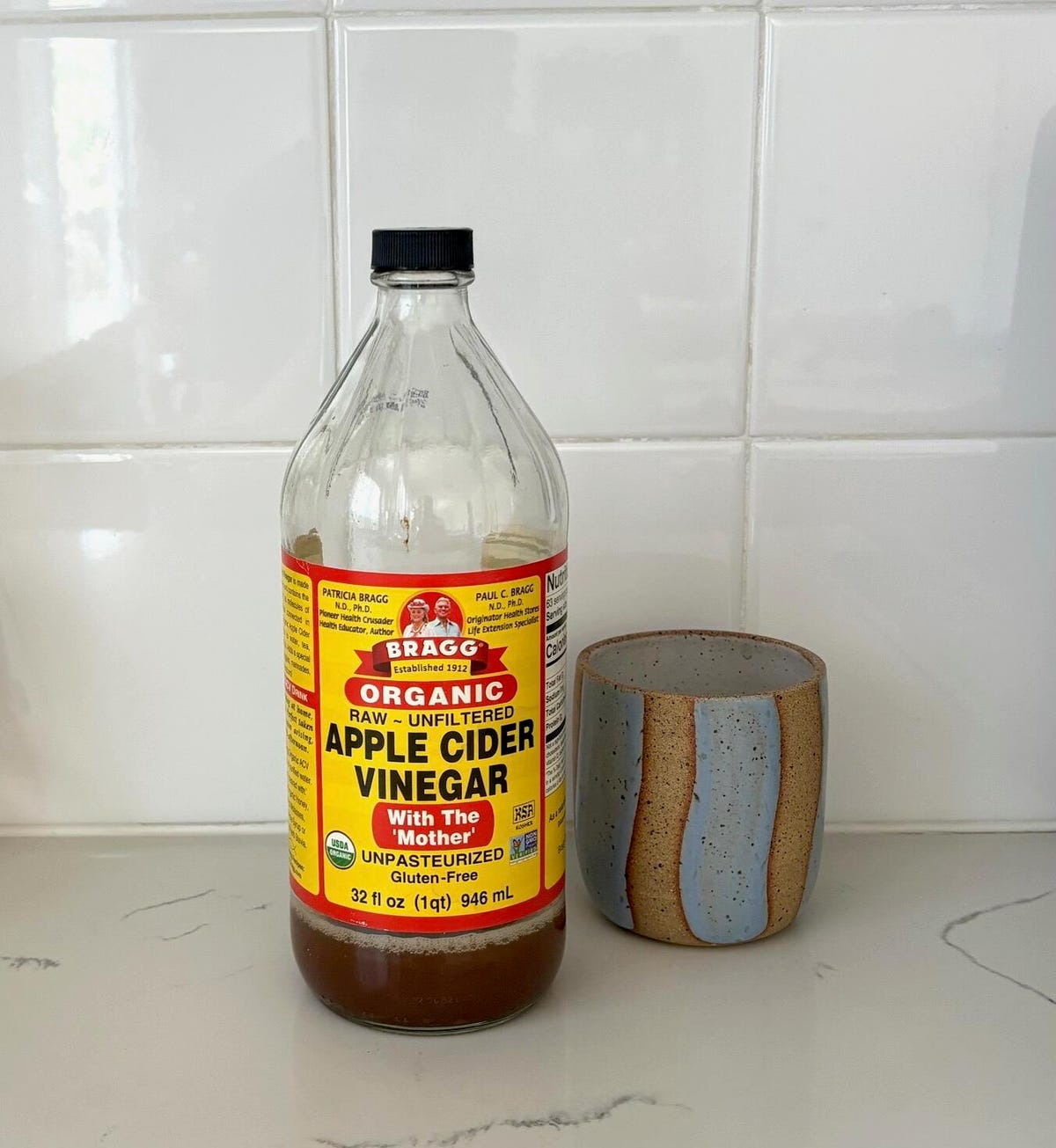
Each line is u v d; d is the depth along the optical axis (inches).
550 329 24.9
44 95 24.0
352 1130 17.5
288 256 24.6
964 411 25.4
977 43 24.0
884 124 24.3
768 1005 20.7
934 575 26.1
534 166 24.3
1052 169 24.5
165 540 25.7
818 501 25.8
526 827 19.5
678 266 24.7
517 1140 17.3
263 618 26.1
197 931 23.2
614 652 23.7
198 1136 17.4
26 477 25.4
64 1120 17.7
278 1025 20.1
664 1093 18.4
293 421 25.3
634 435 25.4
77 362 25.0
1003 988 21.2
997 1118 17.8
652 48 23.9
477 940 19.3
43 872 25.4
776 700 20.9
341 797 19.1
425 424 22.3
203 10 23.8
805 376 25.3
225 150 24.2
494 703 18.8
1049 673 26.6
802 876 22.0
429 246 18.1
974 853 26.4
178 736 26.6
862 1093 18.4
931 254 24.8
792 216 24.6
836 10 23.9
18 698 26.3
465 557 22.5
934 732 26.8
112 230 24.5
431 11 23.8
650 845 21.5
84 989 21.2
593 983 21.3
